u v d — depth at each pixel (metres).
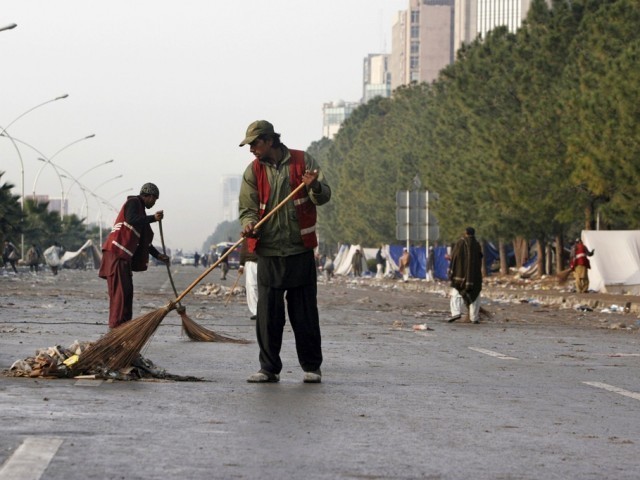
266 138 13.65
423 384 14.08
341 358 18.22
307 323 13.86
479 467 8.17
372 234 130.25
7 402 10.82
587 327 29.64
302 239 13.70
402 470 7.96
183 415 10.37
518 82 72.00
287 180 13.63
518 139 66.81
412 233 66.94
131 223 16.88
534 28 73.94
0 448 8.22
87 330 23.61
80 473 7.42
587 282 54.31
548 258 81.06
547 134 63.22
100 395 11.68
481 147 76.44
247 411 10.82
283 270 13.70
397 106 135.88
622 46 55.06
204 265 189.00
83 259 121.31
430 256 83.50
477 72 76.88
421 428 10.05
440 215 86.12
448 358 18.58
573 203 63.00
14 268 85.00
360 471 7.88
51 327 24.31
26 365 13.73
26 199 113.50
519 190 63.69
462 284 31.05
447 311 37.56
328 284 76.31
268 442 8.97
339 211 156.75
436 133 92.88
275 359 13.87
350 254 115.25
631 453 9.00
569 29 68.50
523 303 47.91
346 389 13.20
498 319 33.19
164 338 21.81
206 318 29.64
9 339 20.36
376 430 9.84
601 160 51.81
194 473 7.59
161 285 63.09
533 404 12.12
